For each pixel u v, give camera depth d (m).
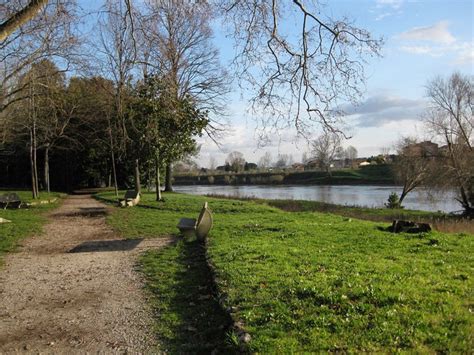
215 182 85.62
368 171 77.00
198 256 11.16
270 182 82.00
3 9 7.93
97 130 41.12
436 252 10.23
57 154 51.19
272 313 6.19
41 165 52.06
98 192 46.38
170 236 14.95
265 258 9.73
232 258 9.90
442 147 37.28
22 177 54.66
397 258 9.56
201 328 6.38
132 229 16.80
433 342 5.06
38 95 20.31
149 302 7.71
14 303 7.87
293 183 80.00
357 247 11.02
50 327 6.69
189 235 13.78
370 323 5.70
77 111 35.75
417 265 8.75
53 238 15.06
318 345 5.18
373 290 6.82
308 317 5.97
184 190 61.53
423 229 13.65
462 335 5.18
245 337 5.51
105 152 48.12
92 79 20.66
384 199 44.72
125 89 17.16
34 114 28.50
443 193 38.44
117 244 13.71
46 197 32.50
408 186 40.62
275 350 5.11
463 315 5.77
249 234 13.90
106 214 22.47
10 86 21.69
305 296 6.85
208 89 34.31
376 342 5.15
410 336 5.22
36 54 17.27
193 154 42.91
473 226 20.41
